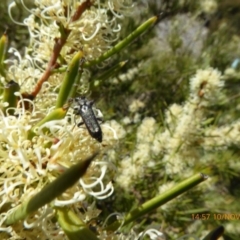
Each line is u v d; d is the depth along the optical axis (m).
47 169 0.10
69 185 0.07
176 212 0.27
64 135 0.10
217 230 0.10
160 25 0.42
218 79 0.27
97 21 0.15
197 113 0.27
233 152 0.30
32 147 0.10
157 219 0.27
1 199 0.10
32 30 0.16
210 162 0.30
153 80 0.36
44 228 0.10
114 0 0.15
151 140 0.27
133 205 0.26
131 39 0.15
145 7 0.39
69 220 0.09
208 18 0.44
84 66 0.15
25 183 0.10
